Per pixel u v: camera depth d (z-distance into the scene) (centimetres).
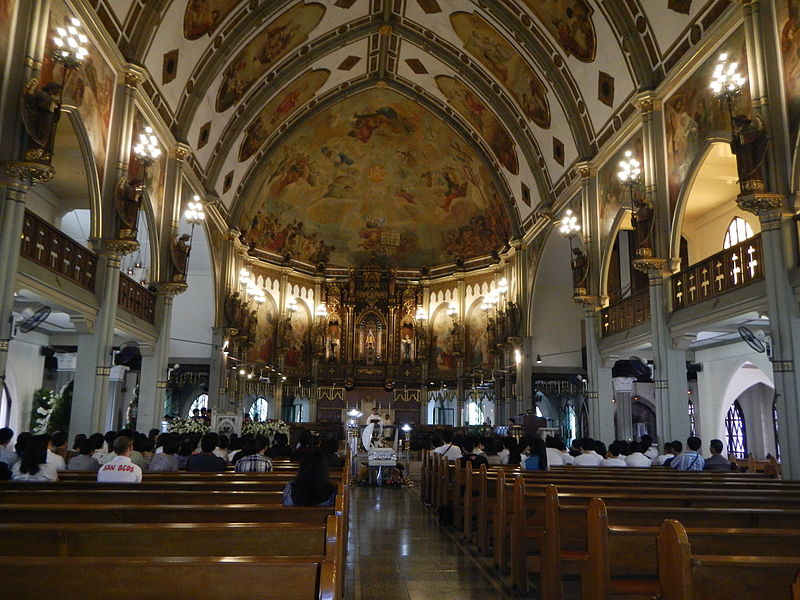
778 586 348
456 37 2422
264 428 2219
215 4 1825
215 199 2386
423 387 3447
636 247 1611
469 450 1409
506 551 816
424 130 3194
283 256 3381
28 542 406
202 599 288
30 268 1173
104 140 1469
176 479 828
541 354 2864
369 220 3597
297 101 2772
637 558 485
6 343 1041
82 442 1021
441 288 3538
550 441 1432
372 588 738
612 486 812
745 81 1290
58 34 1206
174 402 3209
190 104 1972
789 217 1175
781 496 716
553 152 2388
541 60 2119
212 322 2830
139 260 2575
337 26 2447
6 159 1060
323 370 3478
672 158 1616
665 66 1631
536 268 2672
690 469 1189
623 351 1911
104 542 409
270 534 417
